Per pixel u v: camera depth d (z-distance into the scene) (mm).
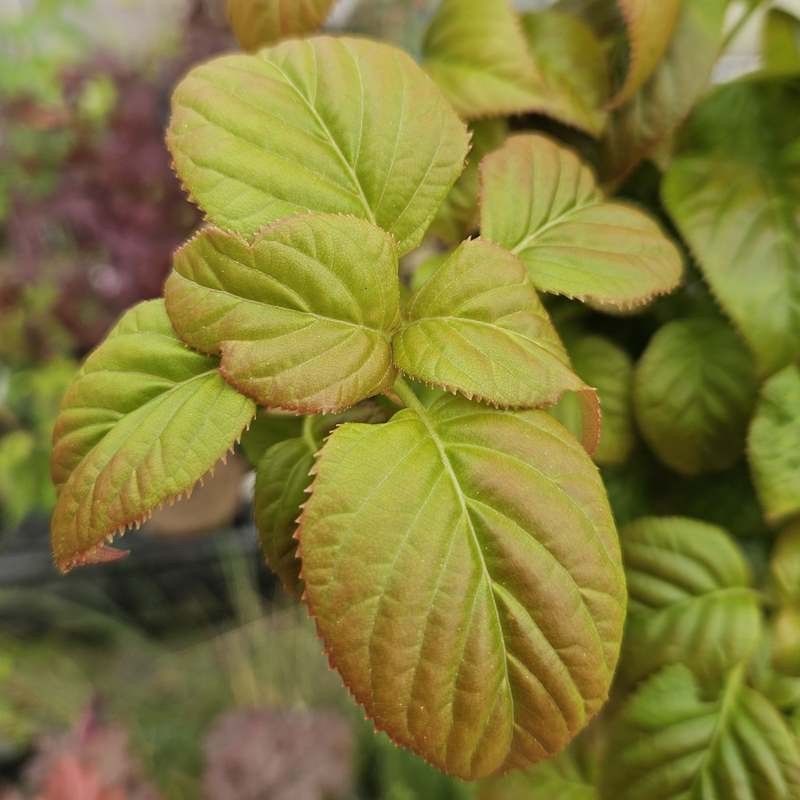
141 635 740
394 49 210
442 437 182
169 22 721
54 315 692
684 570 240
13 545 765
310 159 196
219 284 177
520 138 223
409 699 167
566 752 264
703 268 239
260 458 244
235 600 746
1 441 789
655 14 226
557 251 212
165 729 634
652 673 235
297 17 243
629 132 247
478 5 250
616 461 259
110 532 177
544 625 172
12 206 693
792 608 235
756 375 247
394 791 508
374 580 166
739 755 223
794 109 253
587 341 268
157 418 182
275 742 527
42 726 644
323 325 180
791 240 240
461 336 184
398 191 201
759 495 234
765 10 278
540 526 174
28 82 732
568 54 253
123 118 624
